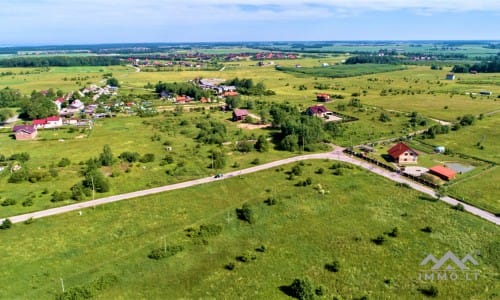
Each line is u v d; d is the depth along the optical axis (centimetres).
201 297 5100
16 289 5228
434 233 6662
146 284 5384
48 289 5234
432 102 19288
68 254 6106
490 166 10094
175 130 14500
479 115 16038
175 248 6231
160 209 7719
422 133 13562
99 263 5875
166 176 9531
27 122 15875
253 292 5191
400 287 5269
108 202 8038
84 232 6806
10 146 12362
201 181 9225
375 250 6175
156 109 18850
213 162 10112
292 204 7900
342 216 7369
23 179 9238
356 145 12250
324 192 8388
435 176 9288
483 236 6544
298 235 6694
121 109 18438
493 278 5434
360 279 5450
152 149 11950
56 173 9575
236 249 6294
